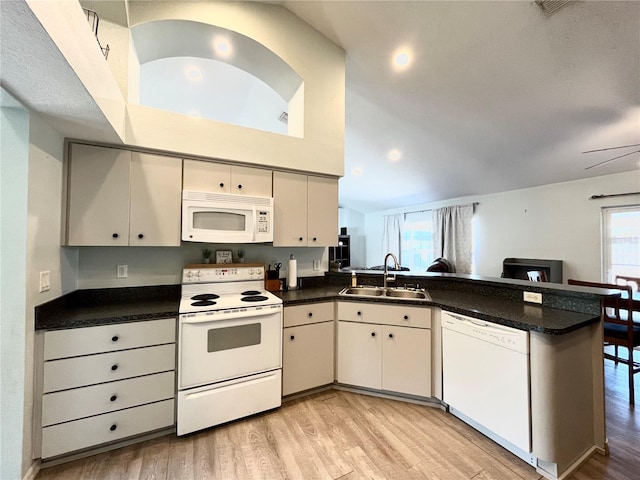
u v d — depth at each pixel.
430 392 2.23
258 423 2.04
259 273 2.65
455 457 1.71
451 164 4.74
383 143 4.49
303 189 2.73
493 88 2.87
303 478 1.56
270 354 2.15
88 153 1.95
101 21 1.95
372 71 3.02
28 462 1.51
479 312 1.88
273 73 2.75
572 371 1.64
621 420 2.07
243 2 2.36
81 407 1.66
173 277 2.48
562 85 2.67
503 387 1.71
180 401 1.86
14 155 1.48
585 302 1.84
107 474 1.57
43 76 1.18
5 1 0.78
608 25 2.07
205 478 1.55
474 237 5.88
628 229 3.95
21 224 1.49
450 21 2.26
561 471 1.55
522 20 2.15
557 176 4.39
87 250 2.20
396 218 7.81
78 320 1.66
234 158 2.37
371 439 1.87
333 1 2.36
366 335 2.42
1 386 1.45
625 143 3.37
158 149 2.12
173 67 3.21
